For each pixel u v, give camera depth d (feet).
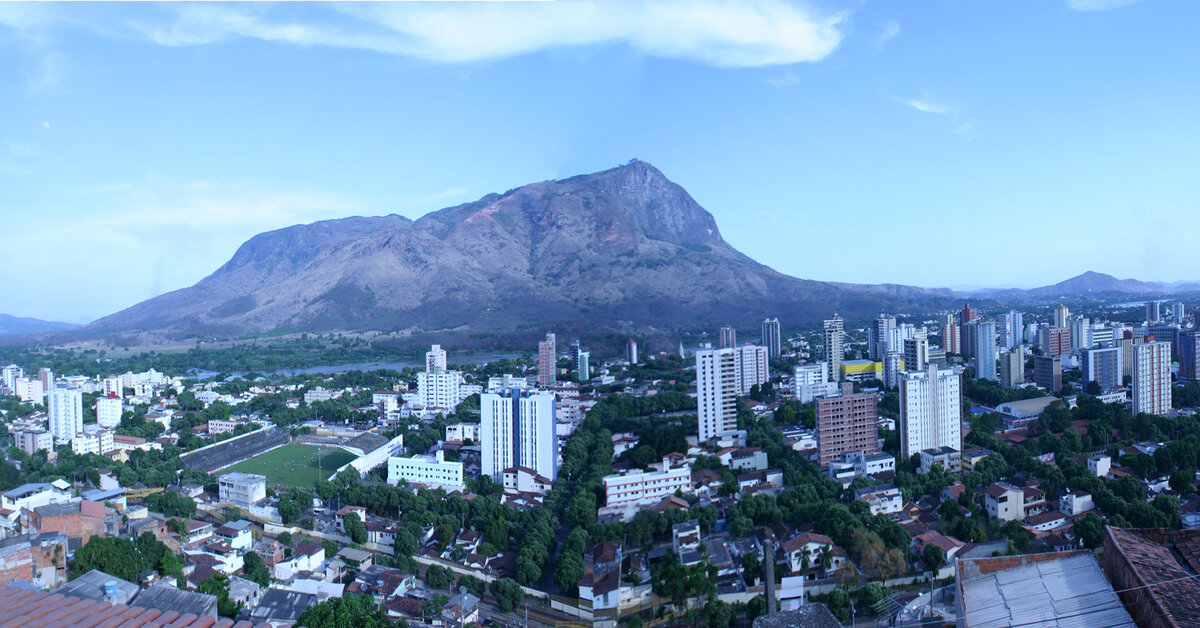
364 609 513.04
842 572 576.20
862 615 526.57
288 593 555.28
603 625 550.77
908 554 612.29
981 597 393.29
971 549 612.70
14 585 419.33
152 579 549.54
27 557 492.54
